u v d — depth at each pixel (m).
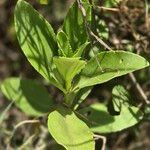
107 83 0.32
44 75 0.25
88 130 0.25
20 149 0.34
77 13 0.26
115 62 0.24
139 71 0.33
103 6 0.30
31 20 0.25
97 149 0.32
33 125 0.34
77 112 0.27
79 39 0.26
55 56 0.24
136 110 0.28
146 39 0.32
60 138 0.24
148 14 0.32
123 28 0.32
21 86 0.30
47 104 0.30
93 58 0.25
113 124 0.28
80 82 0.25
